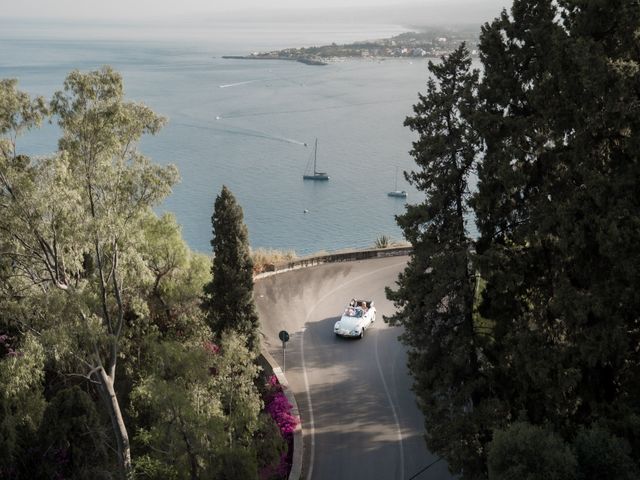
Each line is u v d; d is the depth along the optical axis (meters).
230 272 35.09
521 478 19.12
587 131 23.59
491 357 27.72
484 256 24.97
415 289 27.09
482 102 26.23
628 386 25.05
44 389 35.28
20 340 31.08
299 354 39.97
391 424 32.53
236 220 35.25
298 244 98.88
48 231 25.95
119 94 27.41
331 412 33.69
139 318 35.47
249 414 25.95
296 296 49.12
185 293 39.16
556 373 24.31
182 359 26.44
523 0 25.77
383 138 187.75
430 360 27.23
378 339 42.06
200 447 23.77
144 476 26.77
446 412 26.56
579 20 24.20
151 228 38.88
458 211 27.02
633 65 21.91
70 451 28.39
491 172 25.67
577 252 23.92
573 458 18.98
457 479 28.12
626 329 23.58
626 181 22.47
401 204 123.00
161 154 160.00
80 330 25.83
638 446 20.95
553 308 23.89
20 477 27.70
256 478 24.55
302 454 29.83
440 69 26.61
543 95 24.66
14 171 25.11
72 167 26.73
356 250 58.69
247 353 29.05
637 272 21.67
